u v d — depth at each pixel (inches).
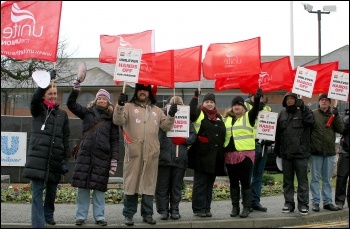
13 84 1448.1
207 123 356.8
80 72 323.3
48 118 315.6
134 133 330.0
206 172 354.3
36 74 303.9
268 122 374.3
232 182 364.5
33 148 311.3
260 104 384.5
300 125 371.2
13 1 336.8
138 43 448.1
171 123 331.3
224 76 396.2
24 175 308.5
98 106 332.2
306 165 371.6
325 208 397.7
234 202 364.8
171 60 379.2
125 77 332.2
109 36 450.6
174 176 350.9
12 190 483.5
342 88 397.7
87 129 327.6
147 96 339.3
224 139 361.4
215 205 428.5
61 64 1266.0
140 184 326.3
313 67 446.0
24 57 337.1
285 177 380.8
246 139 357.1
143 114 333.1
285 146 374.6
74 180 321.4
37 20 338.3
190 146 363.3
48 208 329.1
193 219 350.6
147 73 376.5
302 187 370.9
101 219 327.6
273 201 456.1
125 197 329.4
